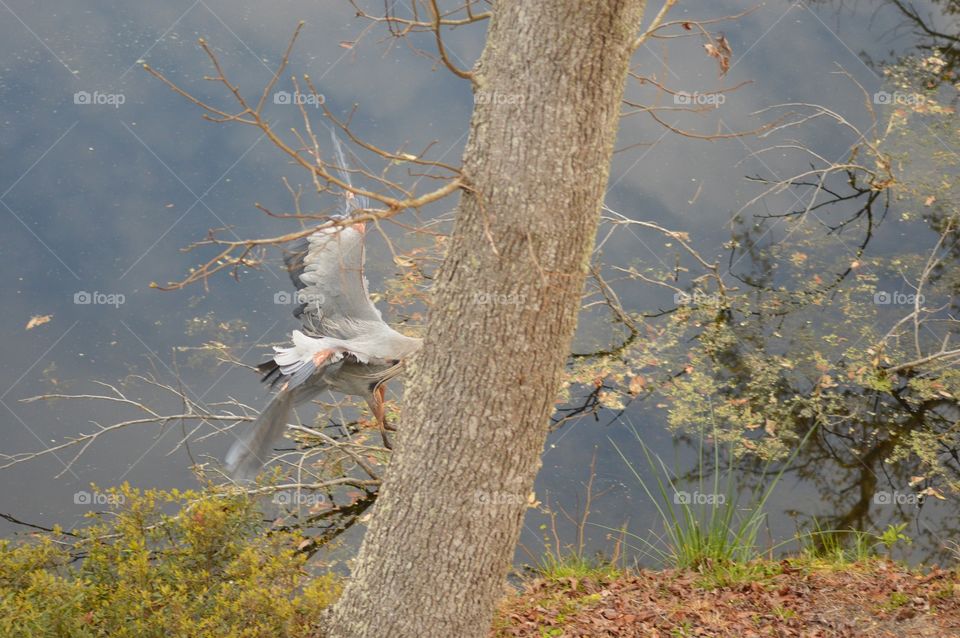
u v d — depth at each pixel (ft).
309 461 45.88
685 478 45.14
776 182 63.52
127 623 26.02
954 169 62.80
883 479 44.91
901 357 51.85
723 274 58.34
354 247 23.36
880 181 61.57
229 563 28.68
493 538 23.06
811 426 48.34
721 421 48.70
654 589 33.24
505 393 22.00
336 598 27.30
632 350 53.83
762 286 57.47
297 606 26.55
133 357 49.34
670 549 38.73
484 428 22.18
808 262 58.70
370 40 68.64
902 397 49.70
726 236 60.49
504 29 21.20
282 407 22.65
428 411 22.57
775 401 49.90
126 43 66.44
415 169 58.54
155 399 47.37
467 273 21.72
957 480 44.57
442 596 23.25
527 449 22.76
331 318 23.31
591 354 53.72
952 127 65.36
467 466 22.40
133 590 26.99
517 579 37.91
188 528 28.78
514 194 21.08
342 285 23.08
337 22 70.18
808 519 42.39
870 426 48.01
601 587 34.45
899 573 32.53
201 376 48.47
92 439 41.37
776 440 47.29
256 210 56.90
